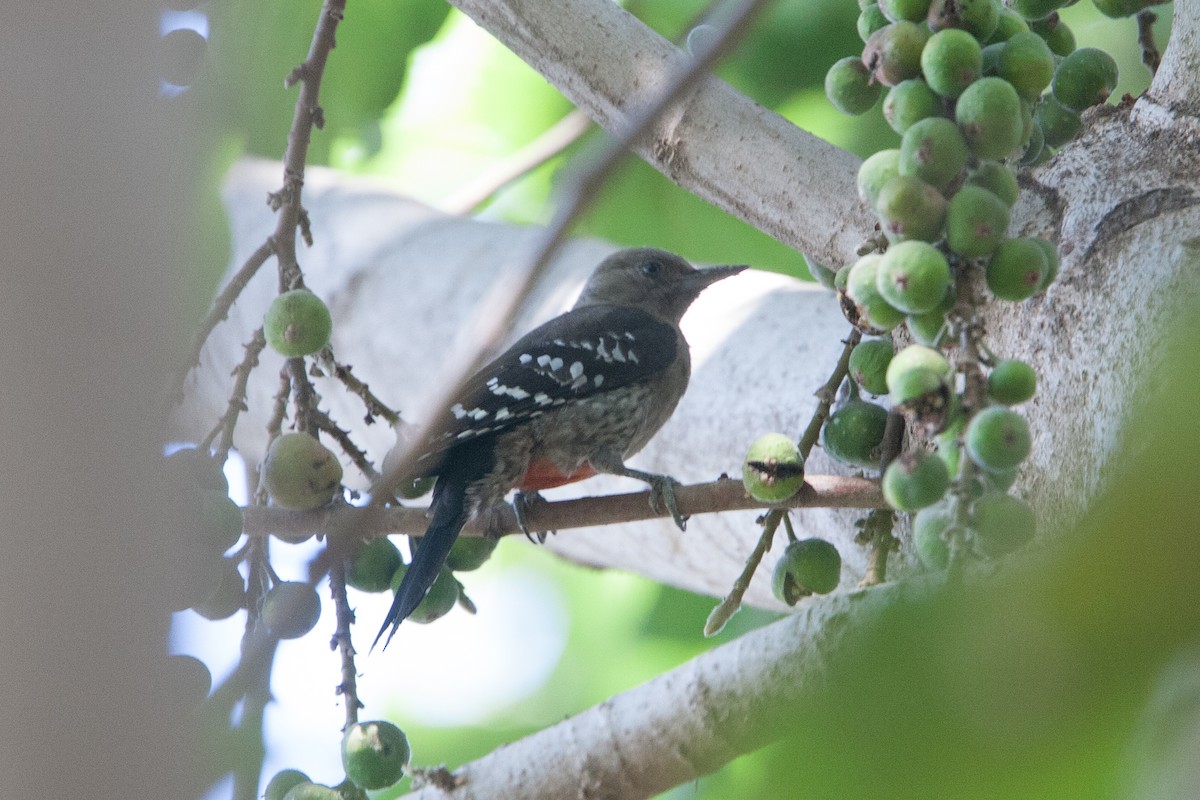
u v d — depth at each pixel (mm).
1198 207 6160
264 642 5012
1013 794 2809
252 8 11852
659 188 13055
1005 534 4980
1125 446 3125
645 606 14336
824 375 8625
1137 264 6078
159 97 3889
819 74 12797
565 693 14477
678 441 9508
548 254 4227
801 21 12617
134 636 3539
